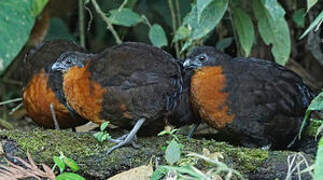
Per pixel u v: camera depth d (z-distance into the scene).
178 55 7.53
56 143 5.18
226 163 5.04
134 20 7.05
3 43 6.49
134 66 5.24
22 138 5.20
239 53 7.43
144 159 5.07
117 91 5.20
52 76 6.17
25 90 6.42
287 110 5.76
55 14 8.99
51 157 5.02
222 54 5.81
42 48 6.44
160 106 5.28
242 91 5.66
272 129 5.77
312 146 6.07
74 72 5.39
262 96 5.66
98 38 8.65
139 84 5.20
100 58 5.36
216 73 5.70
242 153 5.15
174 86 5.34
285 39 6.56
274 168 5.08
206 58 5.71
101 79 5.23
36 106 6.27
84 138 5.34
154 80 5.22
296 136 5.97
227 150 5.20
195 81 5.78
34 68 6.32
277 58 6.64
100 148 5.15
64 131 5.52
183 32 6.69
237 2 6.86
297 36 7.97
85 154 5.05
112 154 5.08
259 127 5.73
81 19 8.22
